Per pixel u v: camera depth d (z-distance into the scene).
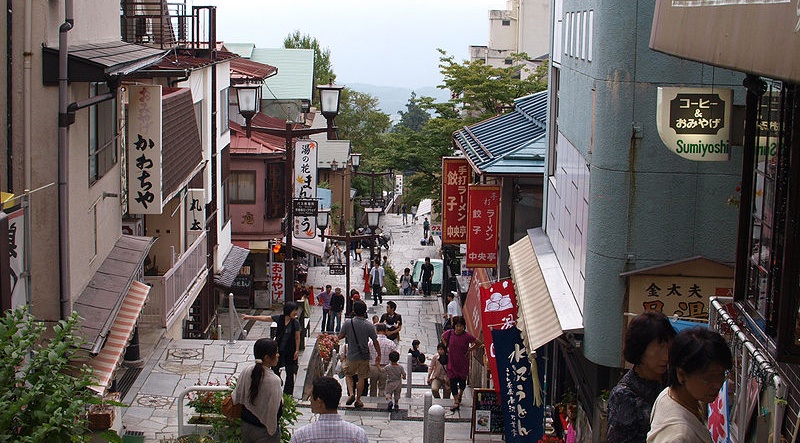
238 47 47.22
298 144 33.19
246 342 17.91
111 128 14.43
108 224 14.22
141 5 20.39
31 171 11.03
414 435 14.32
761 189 6.29
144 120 15.35
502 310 14.06
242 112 21.14
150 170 15.43
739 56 5.06
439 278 41.81
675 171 10.10
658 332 5.32
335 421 7.62
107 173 14.09
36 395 7.23
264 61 46.62
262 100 43.16
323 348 19.19
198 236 22.45
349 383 15.70
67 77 10.99
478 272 21.77
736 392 6.87
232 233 33.16
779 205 5.73
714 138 8.70
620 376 10.81
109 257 14.13
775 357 5.55
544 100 22.12
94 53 11.77
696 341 4.70
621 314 10.34
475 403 13.94
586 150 11.21
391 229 67.50
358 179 64.50
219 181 27.86
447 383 17.56
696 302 10.20
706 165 10.07
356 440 7.59
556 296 12.40
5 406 6.93
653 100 10.02
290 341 14.52
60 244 11.16
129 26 19.77
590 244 10.51
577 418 12.77
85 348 10.85
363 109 72.94
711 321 7.73
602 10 10.15
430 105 39.47
